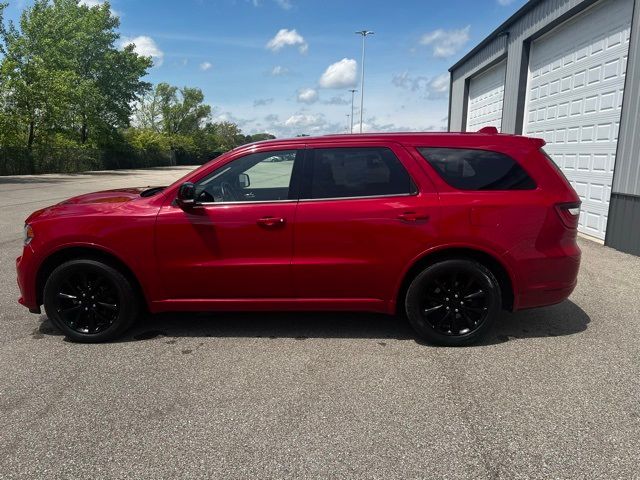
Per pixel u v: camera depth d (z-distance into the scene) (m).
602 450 2.60
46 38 32.75
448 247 3.82
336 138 4.03
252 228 3.88
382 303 4.00
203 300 4.04
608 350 3.90
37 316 4.79
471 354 3.84
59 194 17.50
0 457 2.58
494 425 2.84
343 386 3.33
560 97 10.00
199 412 3.01
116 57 43.28
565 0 9.26
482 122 15.62
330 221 3.85
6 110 27.84
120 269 4.04
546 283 3.90
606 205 8.30
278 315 4.79
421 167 3.89
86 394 3.23
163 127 77.19
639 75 7.25
